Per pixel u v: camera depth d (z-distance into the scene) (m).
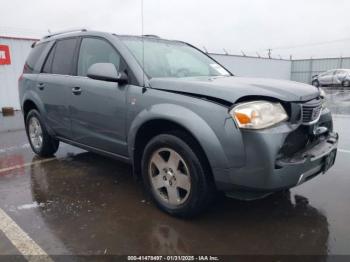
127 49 3.43
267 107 2.52
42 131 4.75
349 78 22.94
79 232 2.76
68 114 4.04
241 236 2.68
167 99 2.88
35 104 4.65
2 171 4.38
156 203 3.11
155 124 3.03
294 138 2.64
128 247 2.54
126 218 3.00
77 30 4.32
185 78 3.28
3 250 2.52
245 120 2.45
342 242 2.57
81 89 3.76
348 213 3.04
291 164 2.48
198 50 4.50
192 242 2.60
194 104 2.70
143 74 3.20
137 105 3.10
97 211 3.15
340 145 5.59
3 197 3.50
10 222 2.94
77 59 4.02
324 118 3.09
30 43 11.60
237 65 25.64
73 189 3.71
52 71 4.42
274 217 2.98
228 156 2.52
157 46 3.87
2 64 11.08
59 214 3.09
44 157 5.02
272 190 2.50
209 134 2.56
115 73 3.20
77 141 4.09
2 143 6.29
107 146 3.60
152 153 3.04
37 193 3.60
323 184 3.73
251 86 2.74
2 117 9.98
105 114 3.47
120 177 4.08
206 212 3.08
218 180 2.61
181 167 2.87
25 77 4.93
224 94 2.60
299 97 2.69
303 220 2.92
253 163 2.46
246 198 2.63
